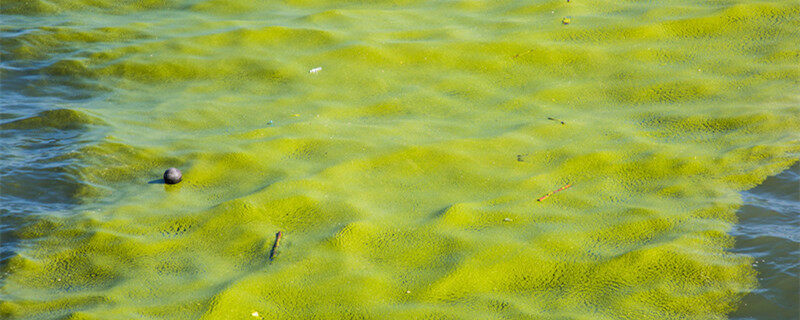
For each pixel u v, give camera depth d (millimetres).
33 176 10641
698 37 14625
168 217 9680
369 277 8438
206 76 13883
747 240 8875
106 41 15203
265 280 8367
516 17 15680
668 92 12875
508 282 8391
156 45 14891
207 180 10648
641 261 8562
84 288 8406
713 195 9875
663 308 7902
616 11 15727
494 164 10883
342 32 15062
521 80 13516
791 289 8031
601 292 8172
